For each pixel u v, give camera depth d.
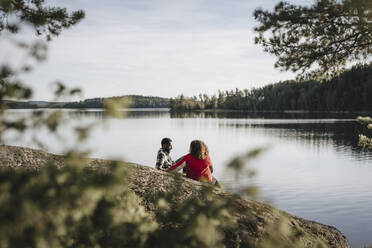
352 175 14.54
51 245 1.14
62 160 4.03
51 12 4.58
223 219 1.47
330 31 5.62
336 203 9.91
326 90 115.69
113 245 1.39
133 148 27.44
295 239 1.73
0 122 1.14
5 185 1.06
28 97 1.21
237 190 1.24
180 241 1.37
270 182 13.16
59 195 1.10
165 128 54.03
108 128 1.15
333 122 60.16
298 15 5.59
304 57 6.06
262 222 2.97
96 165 3.47
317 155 21.88
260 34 6.20
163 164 5.41
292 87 142.75
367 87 99.69
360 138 11.60
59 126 1.14
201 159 4.47
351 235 7.19
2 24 2.80
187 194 3.47
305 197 10.73
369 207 9.34
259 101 171.38
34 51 1.57
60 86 1.20
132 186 3.54
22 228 1.05
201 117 102.81
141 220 1.49
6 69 1.38
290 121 68.81
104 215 1.34
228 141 34.03
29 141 1.17
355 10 5.15
